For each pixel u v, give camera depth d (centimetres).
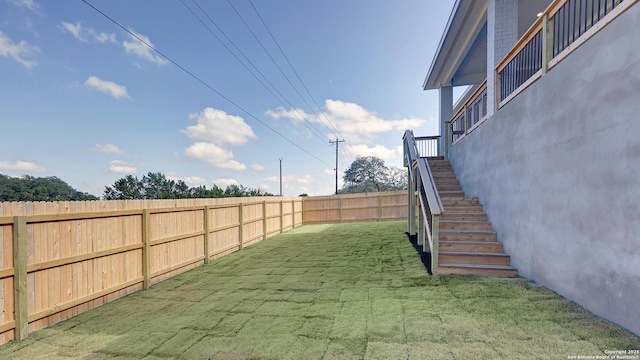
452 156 761
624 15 229
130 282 466
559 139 311
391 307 327
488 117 522
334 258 614
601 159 253
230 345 271
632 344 213
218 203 729
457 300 330
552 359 208
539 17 353
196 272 587
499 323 266
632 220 223
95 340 305
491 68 542
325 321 306
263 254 725
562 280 309
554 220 321
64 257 371
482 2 643
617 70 236
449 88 1080
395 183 3850
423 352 232
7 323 306
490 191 503
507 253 435
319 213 1470
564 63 302
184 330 312
